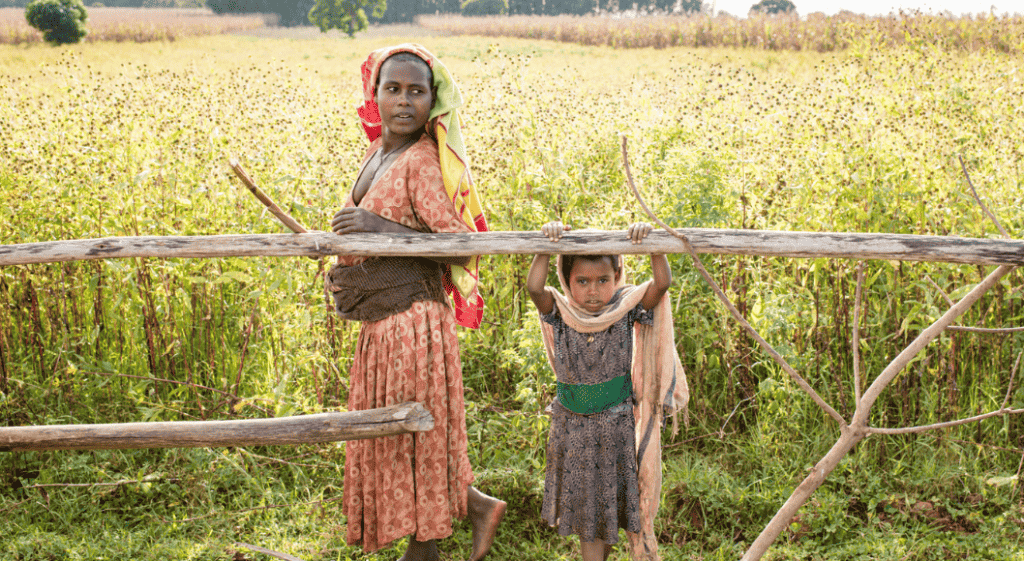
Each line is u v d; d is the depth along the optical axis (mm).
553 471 2826
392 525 2695
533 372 3648
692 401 4023
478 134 5094
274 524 3379
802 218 4156
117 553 3176
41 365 4137
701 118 5227
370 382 2688
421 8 105375
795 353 3723
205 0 89375
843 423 2471
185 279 4195
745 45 24766
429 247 2371
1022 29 10062
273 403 3738
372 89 2682
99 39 39094
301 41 37719
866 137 4453
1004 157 4402
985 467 3627
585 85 9273
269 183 4211
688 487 3494
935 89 5648
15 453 3779
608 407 2703
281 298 3996
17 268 4223
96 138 4602
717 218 3953
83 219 4043
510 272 4281
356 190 2723
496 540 3330
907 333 3881
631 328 2693
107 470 3736
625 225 4105
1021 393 3742
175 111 5152
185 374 4230
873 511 3357
